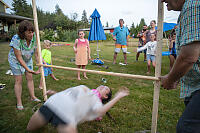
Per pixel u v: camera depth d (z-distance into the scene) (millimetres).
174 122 2352
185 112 1229
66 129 1422
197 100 1153
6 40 17594
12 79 4172
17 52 2473
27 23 2379
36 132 1925
